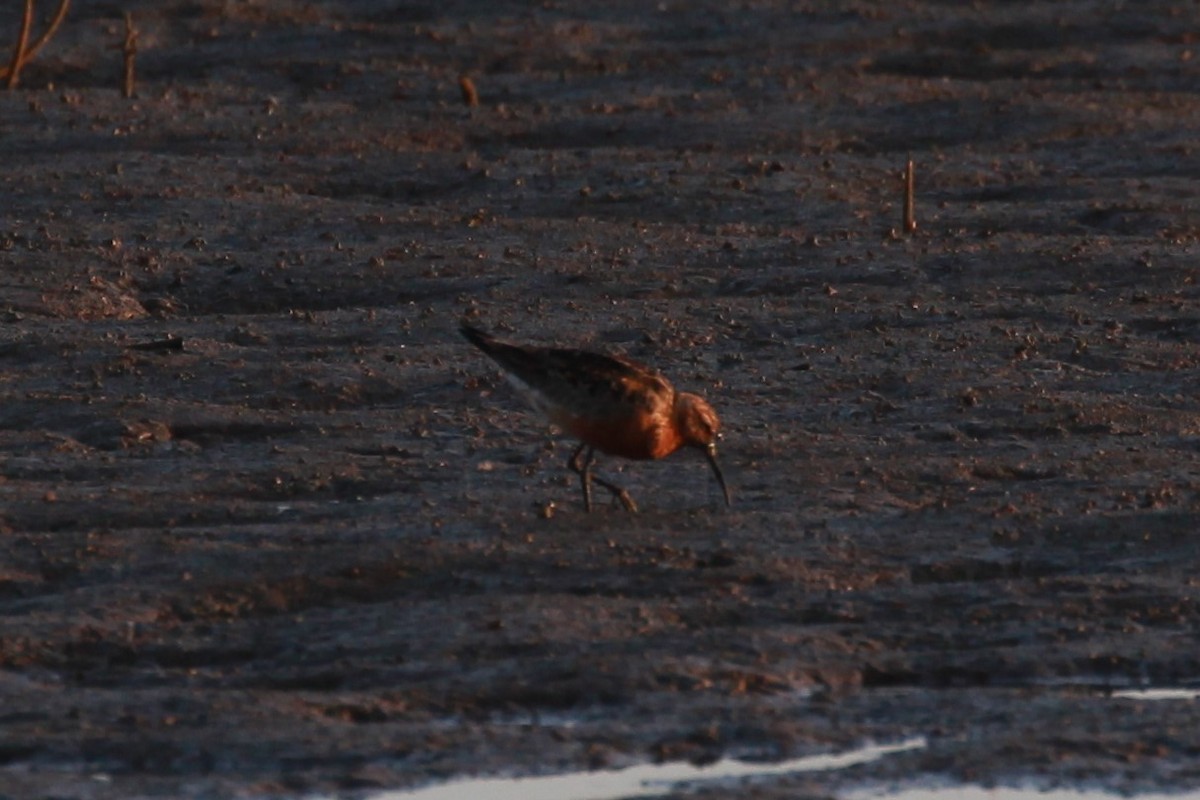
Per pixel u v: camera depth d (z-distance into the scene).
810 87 39.97
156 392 18.88
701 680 12.14
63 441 17.06
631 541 14.38
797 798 10.60
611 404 14.87
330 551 14.02
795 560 14.11
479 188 30.19
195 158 31.25
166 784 10.66
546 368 15.12
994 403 18.58
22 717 11.43
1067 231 27.36
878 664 12.52
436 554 14.02
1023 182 30.67
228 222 27.06
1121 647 12.75
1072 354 20.56
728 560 14.13
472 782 10.80
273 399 18.75
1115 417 18.27
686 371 19.81
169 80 41.25
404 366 19.75
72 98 36.25
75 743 11.09
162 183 29.16
